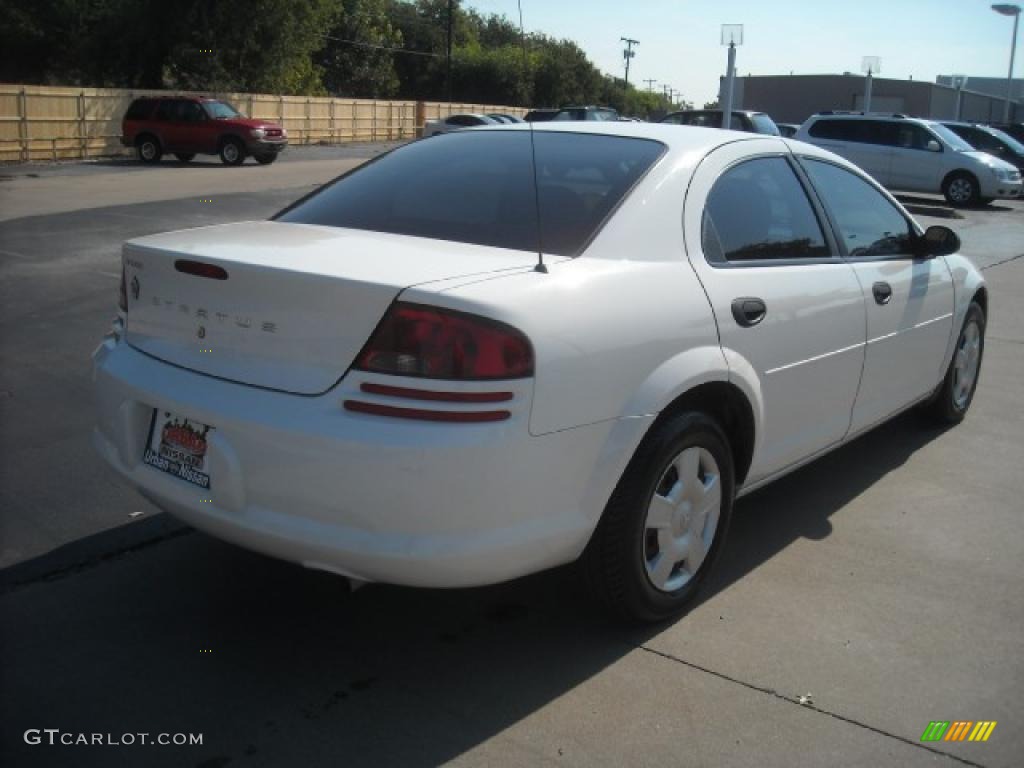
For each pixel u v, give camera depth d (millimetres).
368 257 2877
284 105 37531
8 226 12547
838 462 5051
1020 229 16484
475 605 3467
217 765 2576
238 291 2811
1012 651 3242
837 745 2721
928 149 20859
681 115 23203
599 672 3053
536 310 2703
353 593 3527
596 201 3260
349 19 61531
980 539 4125
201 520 2891
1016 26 35312
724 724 2803
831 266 4004
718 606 3492
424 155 3857
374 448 2543
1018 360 7273
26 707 2799
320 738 2701
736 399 3432
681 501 3273
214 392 2828
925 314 4746
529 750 2668
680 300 3154
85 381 5957
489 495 2623
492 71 66688
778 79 58438
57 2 40406
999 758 2686
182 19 38594
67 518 4051
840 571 3795
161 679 2961
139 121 26391
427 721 2787
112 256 10477
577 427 2795
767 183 3848
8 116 26172
